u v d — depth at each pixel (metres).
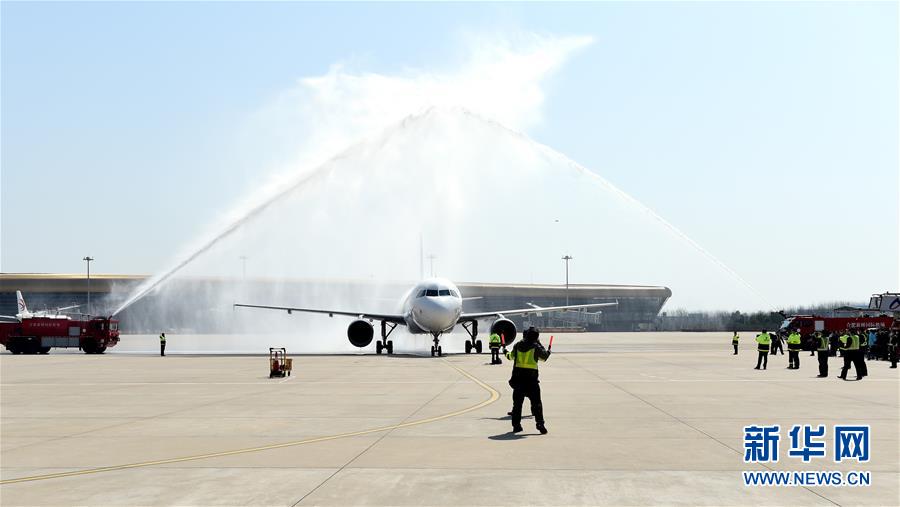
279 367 33.22
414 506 10.21
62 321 57.59
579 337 112.94
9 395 25.69
